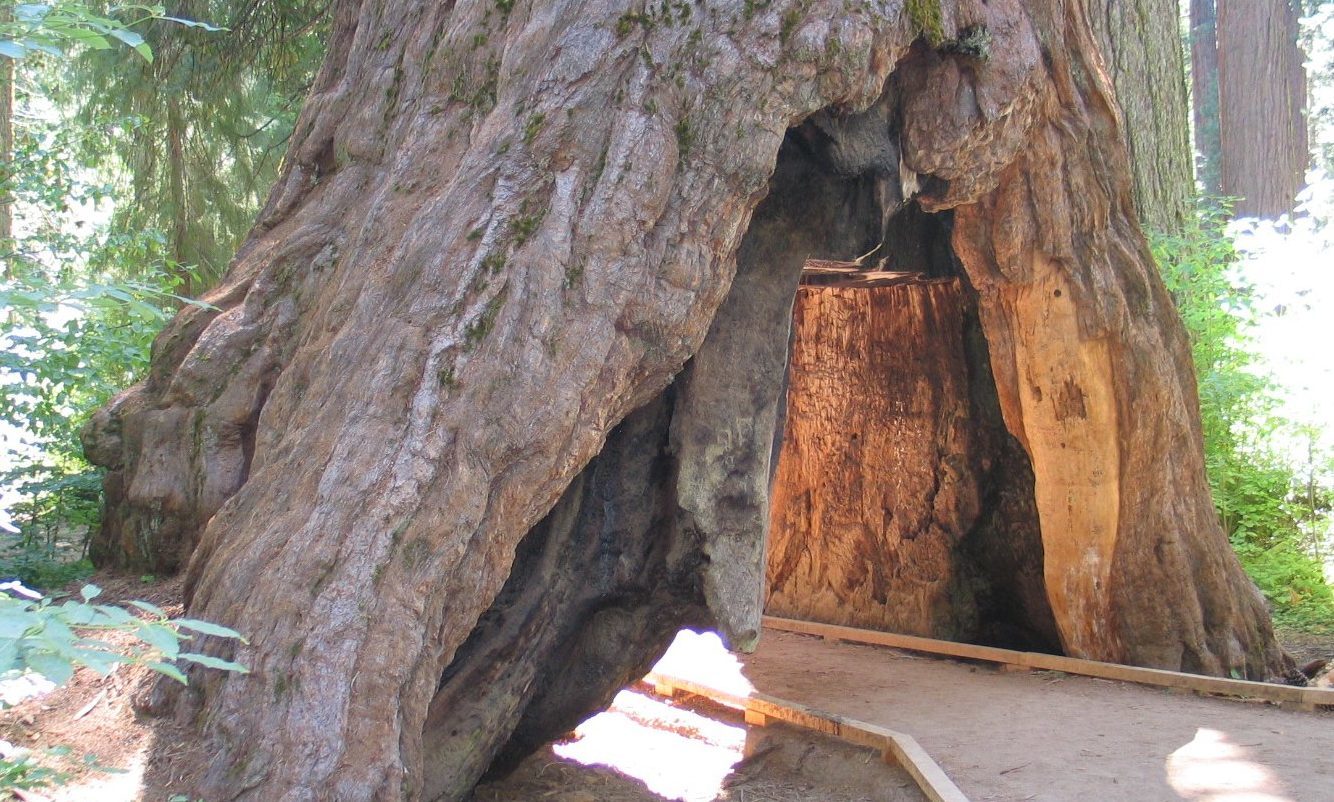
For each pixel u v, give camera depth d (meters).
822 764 6.36
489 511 4.56
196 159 15.11
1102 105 7.93
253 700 4.02
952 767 5.97
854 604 10.16
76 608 2.07
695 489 5.62
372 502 4.34
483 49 5.62
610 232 4.79
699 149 5.02
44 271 8.77
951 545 9.55
